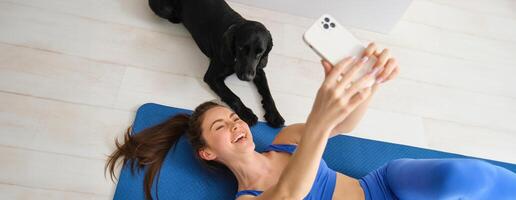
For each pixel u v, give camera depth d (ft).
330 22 2.78
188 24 4.88
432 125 5.15
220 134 3.78
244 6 5.61
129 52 4.99
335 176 3.82
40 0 5.13
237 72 4.17
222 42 4.22
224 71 4.59
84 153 4.26
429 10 6.32
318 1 5.44
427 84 5.49
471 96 5.51
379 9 5.47
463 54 5.91
